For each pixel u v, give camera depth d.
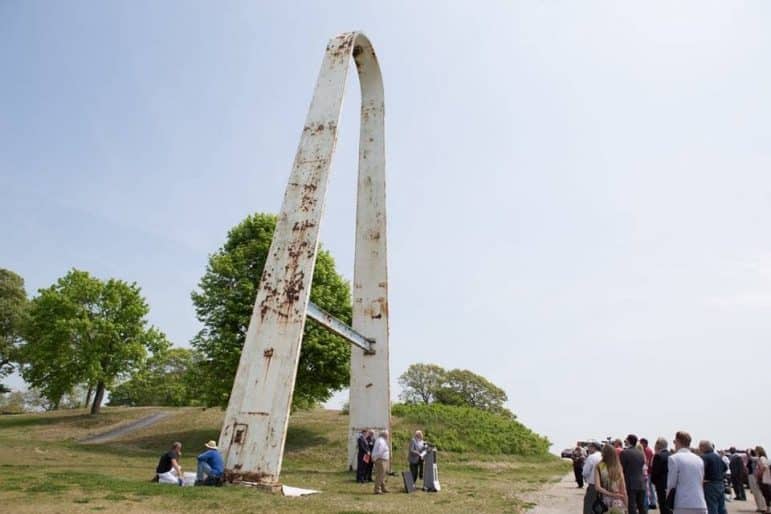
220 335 27.80
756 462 13.27
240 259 29.50
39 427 37.34
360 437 16.17
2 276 54.34
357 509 9.50
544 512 10.86
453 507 10.80
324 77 16.81
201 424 34.84
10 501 8.56
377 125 21.34
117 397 69.94
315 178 14.86
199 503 9.01
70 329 39.09
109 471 14.78
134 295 42.94
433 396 68.75
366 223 20.38
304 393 28.62
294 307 13.20
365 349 18.80
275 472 11.64
